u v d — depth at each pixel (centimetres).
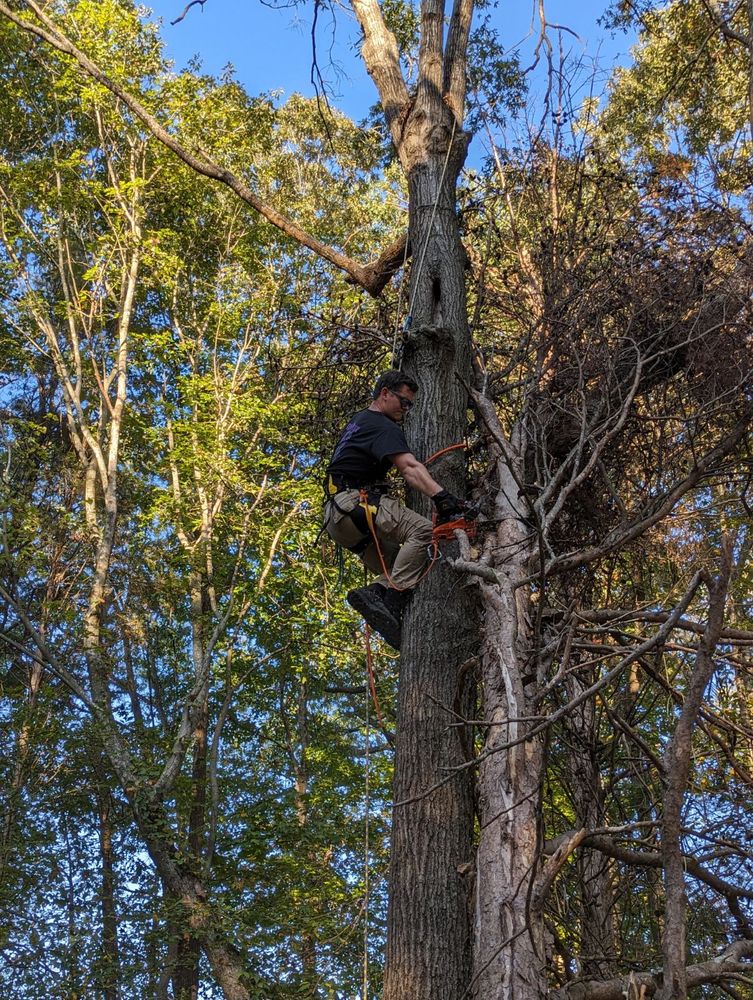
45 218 1955
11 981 1478
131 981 1453
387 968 436
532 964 383
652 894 637
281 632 1794
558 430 577
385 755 1719
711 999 616
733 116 995
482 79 737
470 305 748
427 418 538
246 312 1864
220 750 2069
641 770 604
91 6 1778
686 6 1039
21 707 1638
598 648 478
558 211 655
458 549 501
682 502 832
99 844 1844
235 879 1562
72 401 1859
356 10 684
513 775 423
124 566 1909
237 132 1900
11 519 1648
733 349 532
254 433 1764
